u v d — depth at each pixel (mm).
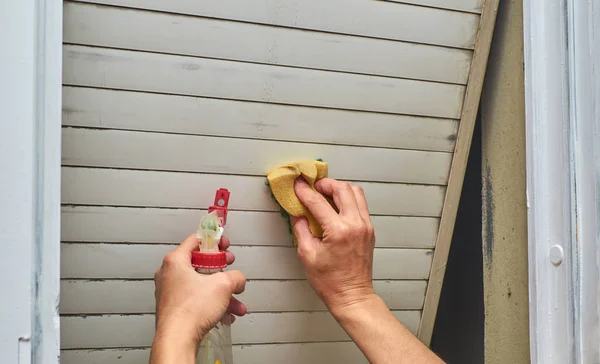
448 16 813
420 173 885
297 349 893
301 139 806
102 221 755
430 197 904
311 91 782
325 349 906
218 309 676
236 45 730
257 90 758
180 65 720
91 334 793
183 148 756
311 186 780
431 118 861
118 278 784
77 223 746
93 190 740
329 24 757
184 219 792
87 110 709
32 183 592
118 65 702
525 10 796
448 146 886
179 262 693
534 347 787
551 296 776
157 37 703
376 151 850
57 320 608
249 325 857
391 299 932
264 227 826
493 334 937
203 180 783
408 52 811
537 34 786
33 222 594
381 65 802
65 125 708
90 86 702
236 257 827
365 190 868
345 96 800
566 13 762
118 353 815
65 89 696
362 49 786
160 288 702
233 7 714
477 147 1042
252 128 775
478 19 833
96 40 688
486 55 849
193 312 659
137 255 785
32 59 591
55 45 611
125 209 760
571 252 751
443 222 914
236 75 744
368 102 814
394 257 910
